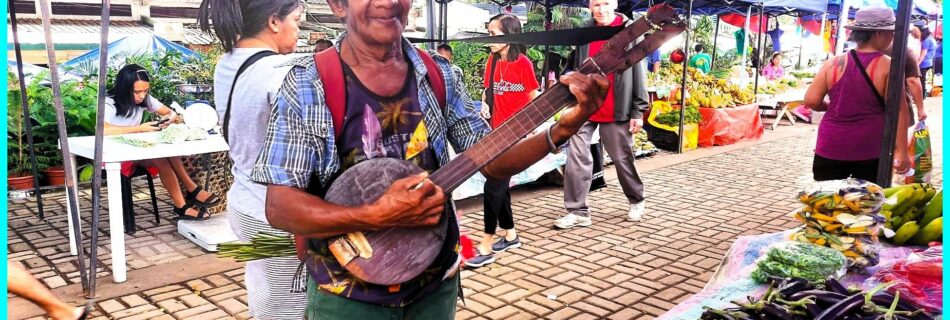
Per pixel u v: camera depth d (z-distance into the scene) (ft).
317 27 35.86
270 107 7.48
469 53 29.12
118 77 18.10
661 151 31.55
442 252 5.86
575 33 5.40
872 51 13.35
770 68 49.70
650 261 15.49
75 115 23.27
